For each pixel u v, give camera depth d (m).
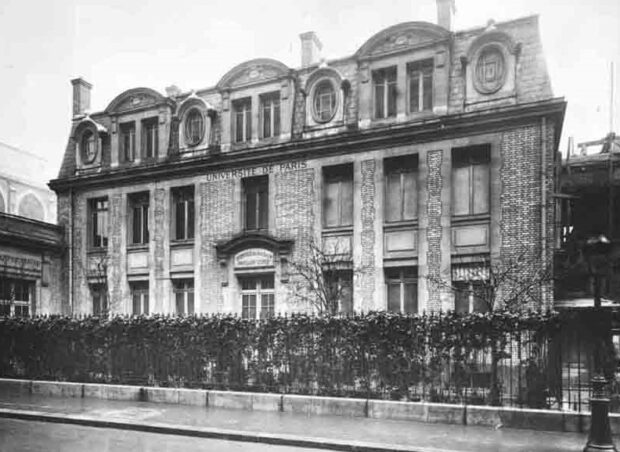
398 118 19.11
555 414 10.25
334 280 18.80
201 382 14.02
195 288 21.73
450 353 11.62
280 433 10.12
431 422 11.09
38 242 23.27
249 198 21.66
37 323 16.42
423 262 18.25
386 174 19.44
